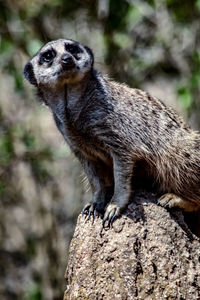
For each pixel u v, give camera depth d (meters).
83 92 9.84
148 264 8.48
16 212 19.16
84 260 8.69
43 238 18.84
